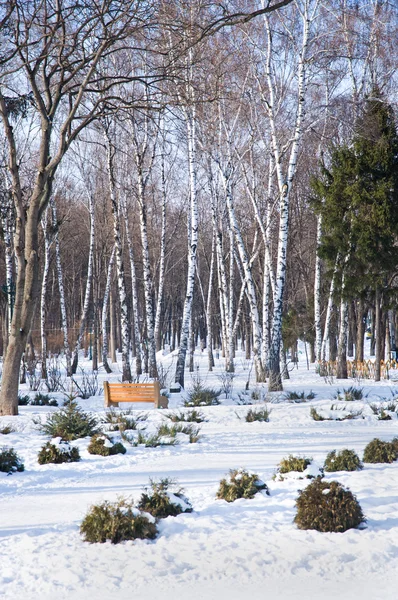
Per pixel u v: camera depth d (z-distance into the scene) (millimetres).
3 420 18969
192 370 45625
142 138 33062
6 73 18953
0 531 7707
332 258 31688
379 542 6895
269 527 7555
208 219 57969
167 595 5586
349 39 26922
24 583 5918
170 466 12039
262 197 37531
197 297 74250
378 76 31172
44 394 27172
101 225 49844
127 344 31500
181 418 19031
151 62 23188
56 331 58000
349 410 20531
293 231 43438
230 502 9000
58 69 20500
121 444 13961
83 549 6824
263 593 5613
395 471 10820
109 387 22578
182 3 19359
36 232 20672
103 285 63781
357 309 43031
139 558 6512
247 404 22734
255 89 29516
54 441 13461
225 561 6406
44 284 37531
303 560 6426
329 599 5453
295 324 43406
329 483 7969
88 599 5512
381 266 30281
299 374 39719
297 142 26297
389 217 28984
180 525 7730
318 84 29281
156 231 53406
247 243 46781
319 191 31047
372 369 35250
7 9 18750
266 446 14164
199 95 22500
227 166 30844
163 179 37906
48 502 9352
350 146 31219
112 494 9633
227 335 42094
